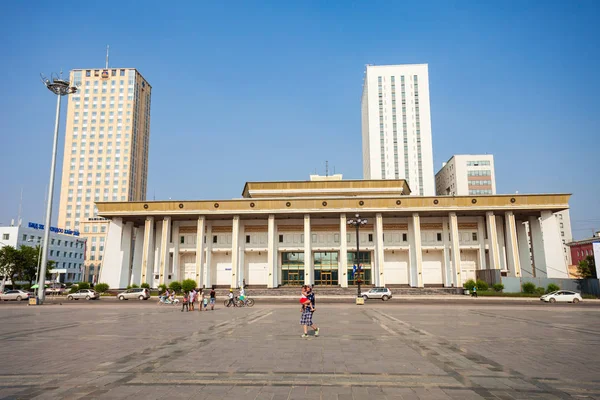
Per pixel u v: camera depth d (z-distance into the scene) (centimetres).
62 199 11819
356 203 5838
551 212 5778
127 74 12444
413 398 699
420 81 11731
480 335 1520
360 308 3197
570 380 830
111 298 5084
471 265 6078
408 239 6072
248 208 5888
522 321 2094
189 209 5922
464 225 6088
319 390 748
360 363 987
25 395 723
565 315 2506
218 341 1357
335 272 6209
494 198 5678
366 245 6088
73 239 10325
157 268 6206
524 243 6134
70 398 704
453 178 11725
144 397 707
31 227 8781
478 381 818
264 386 777
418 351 1160
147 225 6022
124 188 11775
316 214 5959
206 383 801
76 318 2314
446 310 2959
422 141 11450
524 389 761
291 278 6262
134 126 12312
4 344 1305
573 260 10012
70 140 12138
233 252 5919
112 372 898
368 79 11825
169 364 978
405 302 4141
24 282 8400
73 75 12462
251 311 2891
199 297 3011
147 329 1725
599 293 4662
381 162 11431
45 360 1034
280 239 6247
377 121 11631
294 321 2091
